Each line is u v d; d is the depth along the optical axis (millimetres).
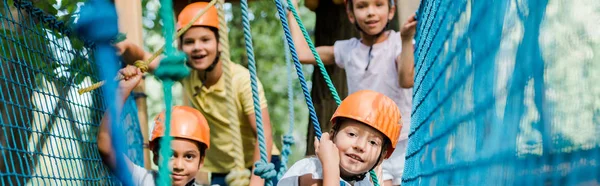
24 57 4297
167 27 2531
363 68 6137
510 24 2908
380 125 3895
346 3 6188
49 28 4539
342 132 3926
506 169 2779
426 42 4461
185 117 4691
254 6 13781
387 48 6078
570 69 2551
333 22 7254
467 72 3463
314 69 7340
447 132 3777
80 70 4684
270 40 14133
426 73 4355
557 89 2559
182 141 4633
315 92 7305
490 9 3127
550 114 2537
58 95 4547
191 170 4668
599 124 2441
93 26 2883
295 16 4617
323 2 7305
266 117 6125
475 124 3275
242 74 6109
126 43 5395
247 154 6270
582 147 2434
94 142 4824
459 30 3660
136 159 5523
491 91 3021
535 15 2633
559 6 2615
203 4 6121
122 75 3975
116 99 4012
